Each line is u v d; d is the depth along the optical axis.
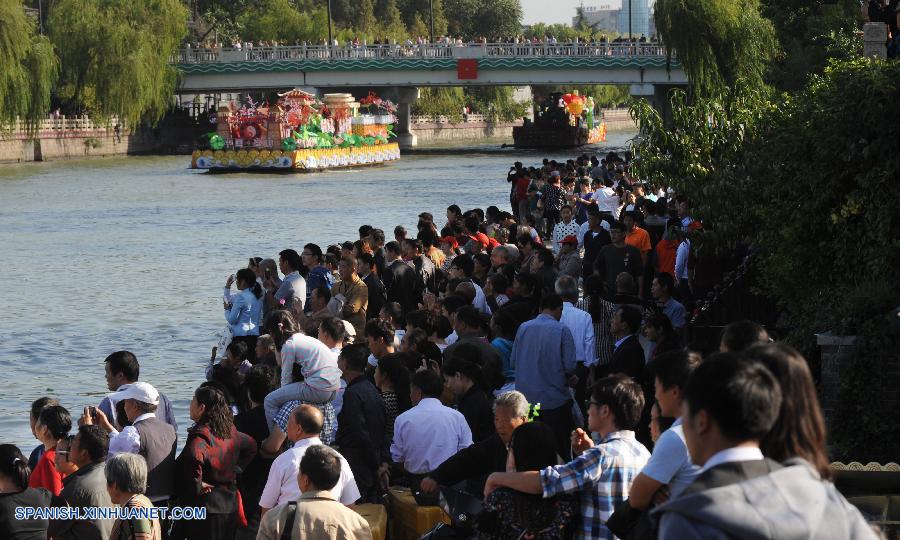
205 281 32.56
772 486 3.73
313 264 17.59
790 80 43.50
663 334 11.16
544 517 6.45
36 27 91.31
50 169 83.44
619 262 17.33
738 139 16.73
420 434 9.13
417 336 11.58
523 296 12.91
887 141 11.89
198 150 80.81
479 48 94.06
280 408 10.09
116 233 44.75
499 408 7.68
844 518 3.73
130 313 27.33
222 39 128.62
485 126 146.88
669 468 5.48
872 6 18.70
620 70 89.88
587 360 12.33
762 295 14.91
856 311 10.82
